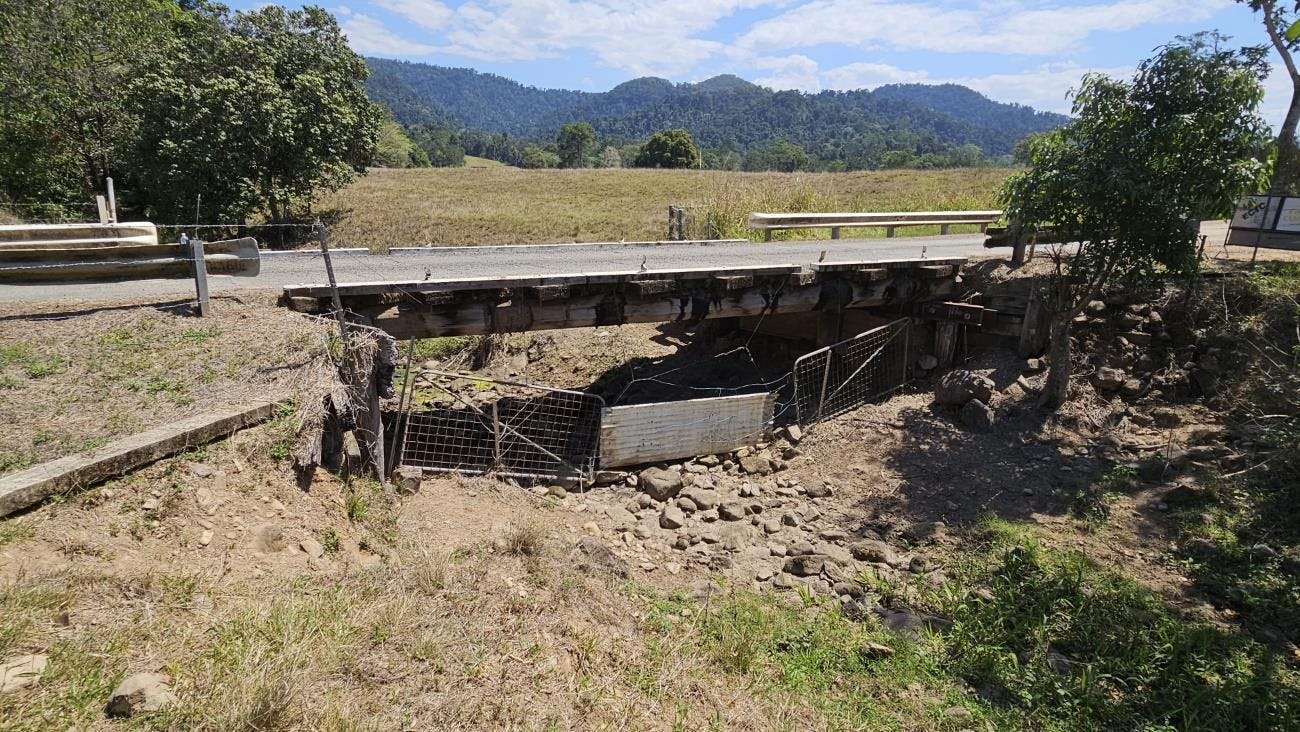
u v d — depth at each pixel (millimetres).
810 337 12602
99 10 20766
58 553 3777
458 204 30078
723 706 4113
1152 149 7711
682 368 12578
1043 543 6812
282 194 21359
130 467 4562
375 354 6871
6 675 2850
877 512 7754
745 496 8250
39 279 6543
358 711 3213
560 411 10625
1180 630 5375
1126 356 9539
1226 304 9453
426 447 8562
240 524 4664
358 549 5211
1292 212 11492
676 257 12172
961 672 5051
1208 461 7727
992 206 22609
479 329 8625
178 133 19828
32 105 19406
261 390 5902
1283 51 13430
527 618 4367
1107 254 8289
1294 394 7883
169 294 7965
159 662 3189
